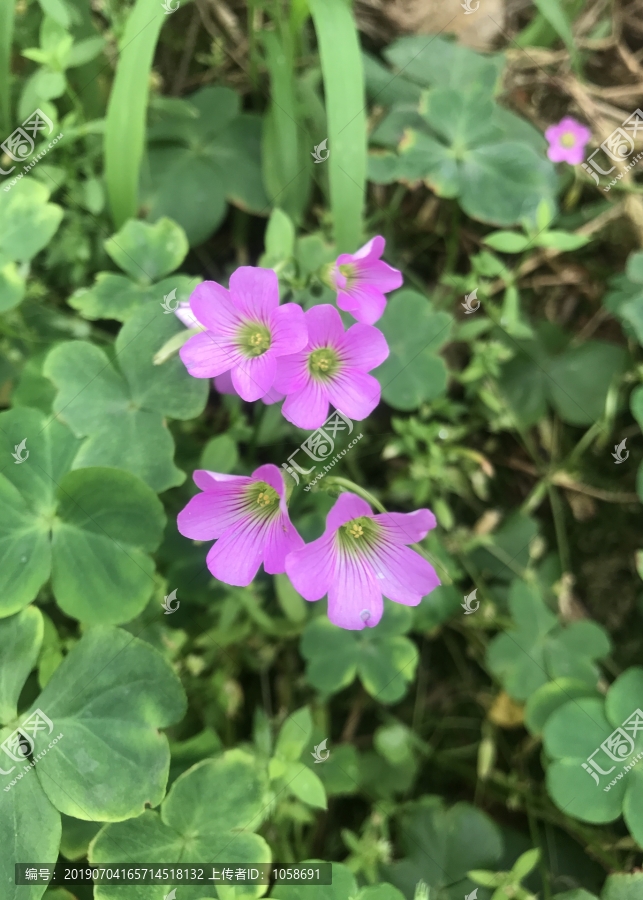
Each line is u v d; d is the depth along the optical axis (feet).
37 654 0.31
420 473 0.39
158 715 0.31
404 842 0.36
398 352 0.40
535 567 0.42
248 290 0.27
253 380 0.27
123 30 0.39
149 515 0.32
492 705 0.40
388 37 0.45
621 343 0.44
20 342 0.38
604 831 0.37
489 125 0.41
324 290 0.36
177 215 0.41
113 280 0.35
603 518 0.43
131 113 0.35
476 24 0.45
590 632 0.38
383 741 0.37
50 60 0.36
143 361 0.33
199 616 0.37
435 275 0.45
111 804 0.30
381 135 0.42
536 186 0.41
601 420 0.42
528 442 0.42
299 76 0.43
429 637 0.42
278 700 0.40
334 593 0.28
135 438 0.33
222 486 0.27
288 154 0.40
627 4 0.45
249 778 0.31
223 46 0.44
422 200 0.44
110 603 0.32
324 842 0.38
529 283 0.45
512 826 0.39
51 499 0.32
